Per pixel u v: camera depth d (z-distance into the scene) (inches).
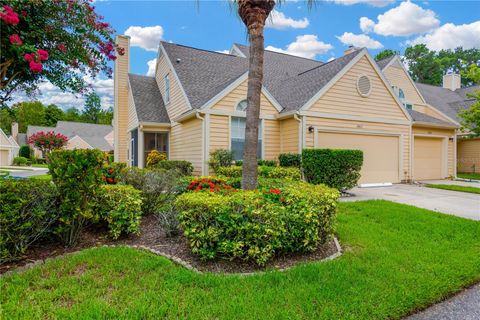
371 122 482.0
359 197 357.7
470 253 164.9
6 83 191.5
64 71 209.9
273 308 103.1
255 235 141.9
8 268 136.9
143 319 95.1
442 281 129.3
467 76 571.8
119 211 176.4
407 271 138.6
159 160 512.7
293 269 136.6
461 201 338.6
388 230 208.4
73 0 189.3
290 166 410.9
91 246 168.4
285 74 629.0
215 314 99.0
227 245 140.9
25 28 177.3
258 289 117.1
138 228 187.5
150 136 558.3
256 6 208.8
